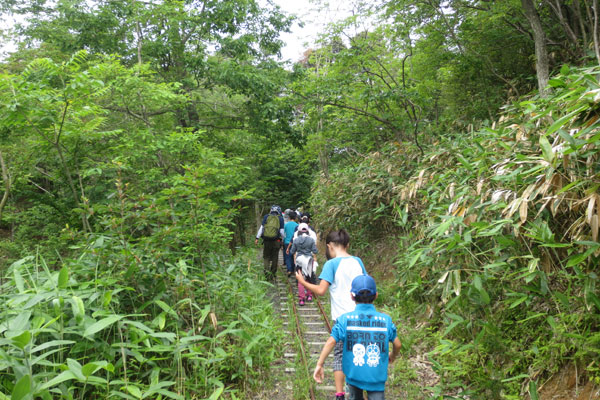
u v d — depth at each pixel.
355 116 10.73
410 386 3.93
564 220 3.43
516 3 7.99
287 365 4.52
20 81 5.10
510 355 3.53
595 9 5.17
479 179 3.99
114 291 3.33
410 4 8.72
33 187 10.03
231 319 4.68
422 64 10.12
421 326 5.27
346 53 9.43
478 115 8.71
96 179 7.90
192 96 10.98
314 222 14.56
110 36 10.23
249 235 20.20
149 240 4.16
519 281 3.76
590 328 3.10
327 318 6.14
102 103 9.00
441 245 3.74
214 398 3.12
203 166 4.10
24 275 3.75
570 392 2.95
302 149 12.05
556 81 2.77
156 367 3.49
